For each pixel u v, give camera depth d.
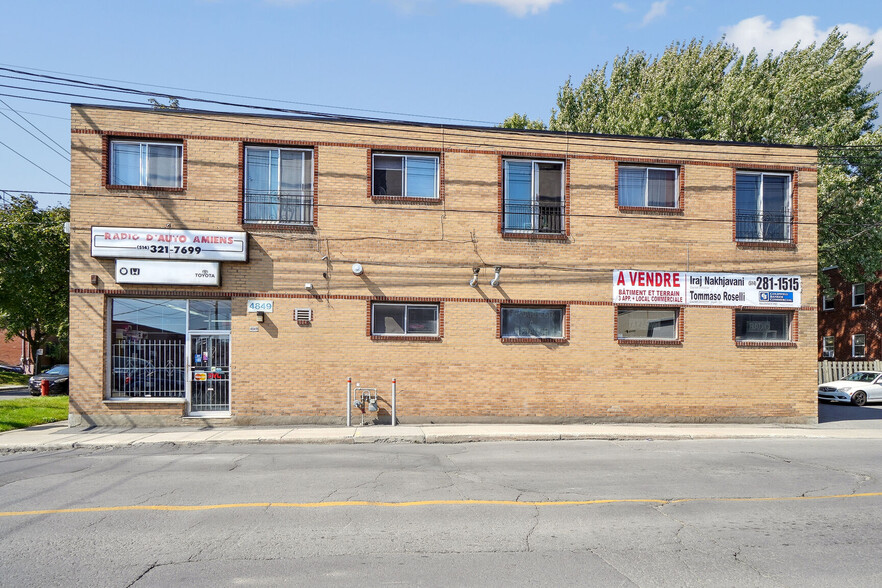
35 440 12.57
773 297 16.80
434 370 15.49
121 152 14.80
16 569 5.45
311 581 5.19
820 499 8.19
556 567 5.58
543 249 16.03
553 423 15.77
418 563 5.64
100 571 5.41
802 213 17.05
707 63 26.95
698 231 16.59
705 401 16.36
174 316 14.92
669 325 16.55
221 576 5.30
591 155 16.33
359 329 15.29
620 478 9.38
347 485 8.72
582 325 16.05
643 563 5.71
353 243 15.38
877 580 5.35
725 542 6.36
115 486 8.61
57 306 32.50
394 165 15.77
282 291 15.08
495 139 16.00
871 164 24.59
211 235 14.62
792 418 16.66
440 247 15.69
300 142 15.28
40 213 30.14
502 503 7.80
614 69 30.59
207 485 8.69
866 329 32.41
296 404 14.99
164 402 14.60
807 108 25.61
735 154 16.83
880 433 15.01
